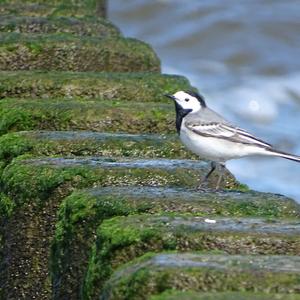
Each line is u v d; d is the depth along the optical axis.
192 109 14.66
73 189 13.15
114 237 10.97
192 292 9.52
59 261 12.42
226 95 28.36
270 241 10.86
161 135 15.21
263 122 27.16
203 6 34.94
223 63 31.36
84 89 17.36
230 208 12.17
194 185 13.62
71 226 12.15
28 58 19.00
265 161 24.14
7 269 13.39
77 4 23.38
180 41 33.12
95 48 19.20
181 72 30.69
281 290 9.60
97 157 14.24
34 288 13.29
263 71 30.66
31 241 13.26
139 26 34.59
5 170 13.74
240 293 9.43
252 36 33.16
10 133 15.31
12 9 22.00
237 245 10.85
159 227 11.06
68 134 14.99
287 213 12.33
